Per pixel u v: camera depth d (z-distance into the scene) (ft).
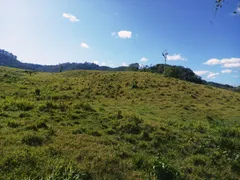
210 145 43.62
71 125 47.52
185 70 297.33
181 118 70.90
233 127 58.34
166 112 78.64
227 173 33.40
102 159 31.76
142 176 29.40
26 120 46.88
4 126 41.73
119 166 31.01
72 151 33.42
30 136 35.83
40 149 32.40
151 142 41.78
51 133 39.88
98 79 139.85
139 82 133.28
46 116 51.75
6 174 25.29
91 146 36.24
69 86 118.93
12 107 57.11
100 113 61.98
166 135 46.24
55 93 97.55
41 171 26.63
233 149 40.96
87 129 45.27
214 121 70.44
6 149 31.19
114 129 48.03
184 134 49.67
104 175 28.43
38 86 115.24
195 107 90.68
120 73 172.45
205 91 127.13
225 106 97.96
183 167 33.47
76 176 25.85
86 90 111.75
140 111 76.07
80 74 236.63
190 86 134.62
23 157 29.01
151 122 57.47
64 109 61.26
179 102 97.50
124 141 41.73
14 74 166.50
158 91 115.14
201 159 36.37
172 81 143.74
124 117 58.03
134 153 36.32
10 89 94.22
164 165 29.78
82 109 65.05
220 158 37.86
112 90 113.80
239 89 254.27
